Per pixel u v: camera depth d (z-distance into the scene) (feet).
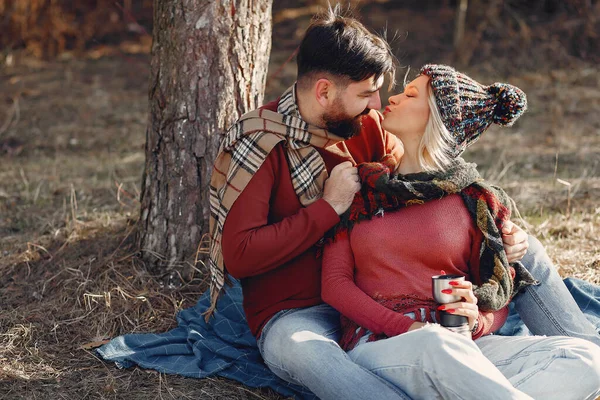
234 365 10.23
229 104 11.78
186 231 12.05
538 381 8.14
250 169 9.09
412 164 9.20
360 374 8.16
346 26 8.87
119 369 10.18
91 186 18.15
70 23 33.99
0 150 21.95
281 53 30.58
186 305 11.75
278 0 36.04
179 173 11.91
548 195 16.48
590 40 28.78
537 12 31.07
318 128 9.24
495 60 28.37
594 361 8.21
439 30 30.78
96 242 13.39
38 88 28.12
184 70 11.62
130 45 33.37
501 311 9.34
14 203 16.81
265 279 9.44
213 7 11.48
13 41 32.65
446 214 8.87
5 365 10.23
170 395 9.60
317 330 8.98
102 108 25.95
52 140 22.77
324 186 9.29
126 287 11.96
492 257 8.93
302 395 9.56
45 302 12.00
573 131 22.13
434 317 8.74
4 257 13.44
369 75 8.82
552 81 26.81
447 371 7.74
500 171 18.70
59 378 9.97
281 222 8.98
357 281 9.13
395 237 8.82
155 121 12.03
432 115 8.89
